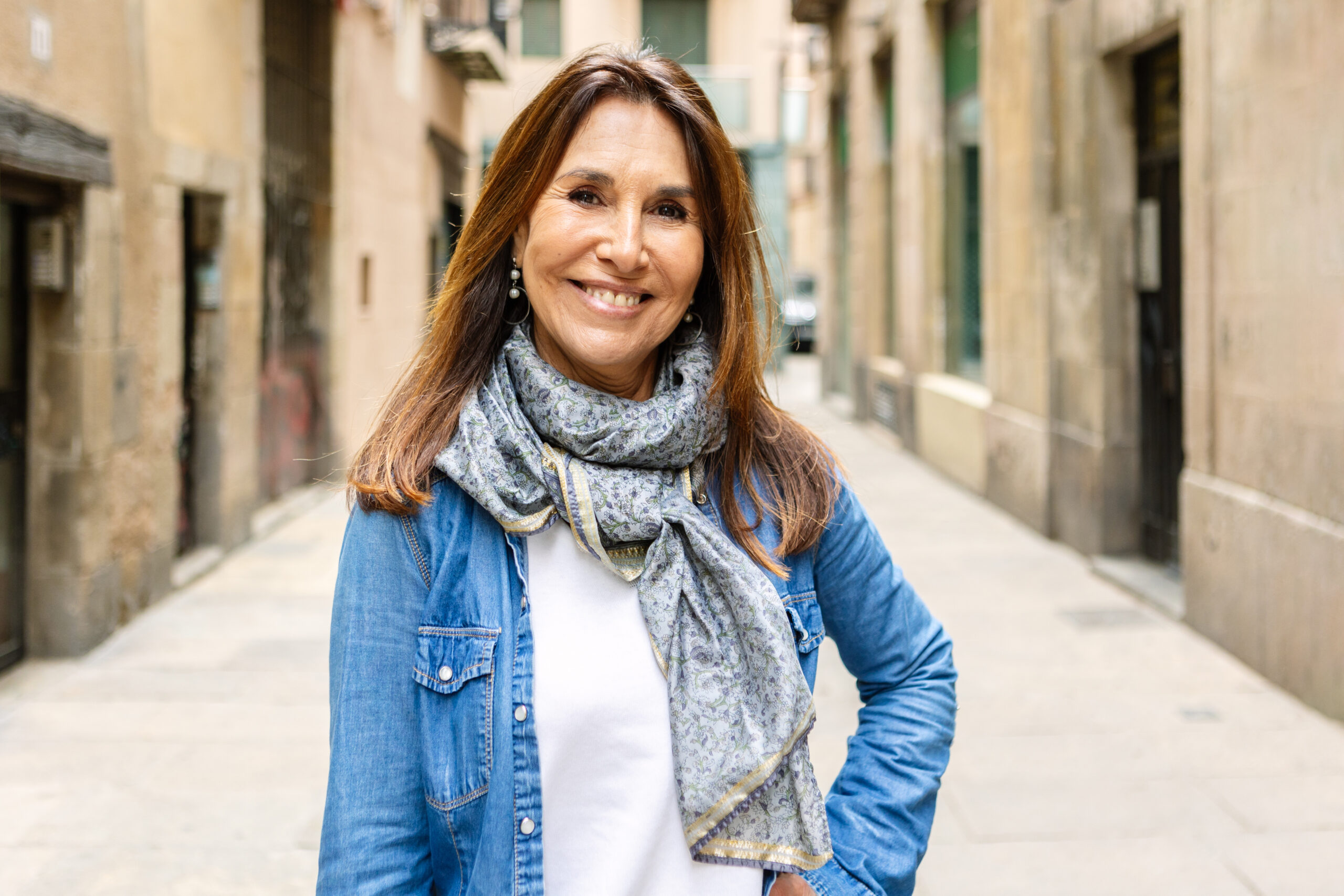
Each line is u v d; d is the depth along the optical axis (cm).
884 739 130
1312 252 412
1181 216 589
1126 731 412
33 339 484
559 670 114
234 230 688
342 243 944
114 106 516
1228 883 307
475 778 112
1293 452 432
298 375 891
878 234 1271
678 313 122
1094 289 649
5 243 465
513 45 2014
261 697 455
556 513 118
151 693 457
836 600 133
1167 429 612
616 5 2027
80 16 478
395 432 121
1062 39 686
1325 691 415
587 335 119
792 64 2547
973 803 357
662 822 114
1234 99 469
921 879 311
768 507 126
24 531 488
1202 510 509
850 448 1175
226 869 318
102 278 503
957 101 994
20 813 351
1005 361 817
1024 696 449
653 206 119
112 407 520
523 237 126
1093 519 656
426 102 1359
